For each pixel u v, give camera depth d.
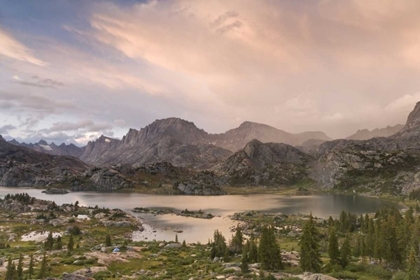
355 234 173.50
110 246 151.88
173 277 98.75
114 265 116.50
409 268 81.12
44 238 183.00
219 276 91.88
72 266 110.56
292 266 105.25
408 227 108.81
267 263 101.00
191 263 121.00
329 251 102.25
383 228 105.00
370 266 99.75
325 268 98.88
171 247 154.00
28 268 104.44
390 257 99.25
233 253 133.25
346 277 89.50
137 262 122.75
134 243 169.00
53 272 101.50
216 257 123.56
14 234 188.88
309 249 95.88
